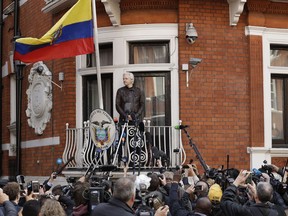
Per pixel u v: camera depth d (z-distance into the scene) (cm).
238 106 1241
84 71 1291
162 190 741
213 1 1242
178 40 1226
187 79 1216
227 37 1246
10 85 1742
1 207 662
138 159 1115
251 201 682
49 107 1405
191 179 984
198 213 626
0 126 1784
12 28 1706
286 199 782
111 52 1283
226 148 1226
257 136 1245
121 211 534
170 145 1198
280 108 1298
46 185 870
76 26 1151
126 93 1191
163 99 1237
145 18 1235
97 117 1048
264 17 1273
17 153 1573
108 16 1250
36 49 1196
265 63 1270
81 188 617
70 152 1256
